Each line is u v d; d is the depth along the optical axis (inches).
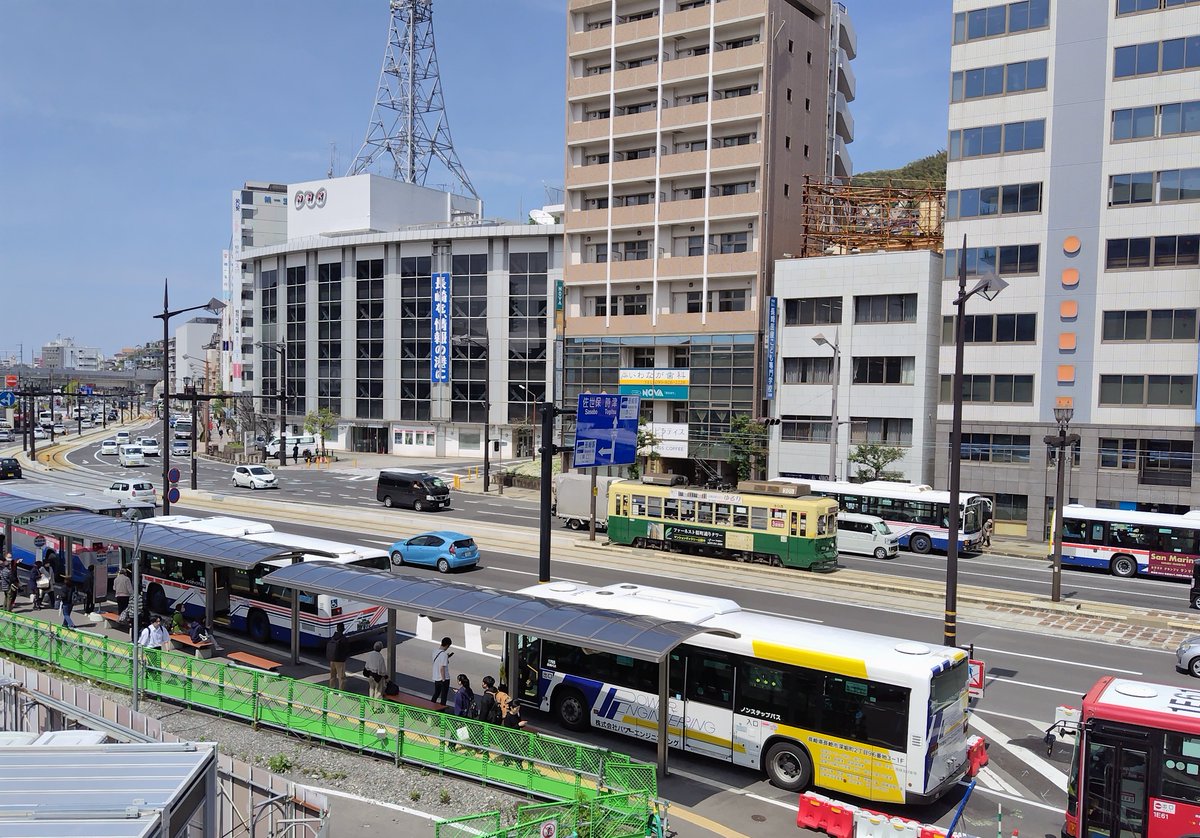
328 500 2311.8
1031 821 593.0
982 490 2023.9
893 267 2162.9
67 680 828.6
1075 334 1920.5
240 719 738.8
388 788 609.0
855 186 2564.0
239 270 5669.3
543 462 951.0
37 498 1353.3
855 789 605.0
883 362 2180.1
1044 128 1951.3
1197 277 1800.0
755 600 1245.7
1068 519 1594.5
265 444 3698.3
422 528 1819.6
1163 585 1472.7
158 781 378.3
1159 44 1834.4
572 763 584.7
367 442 3786.9
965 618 1168.2
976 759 642.2
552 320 3346.5
